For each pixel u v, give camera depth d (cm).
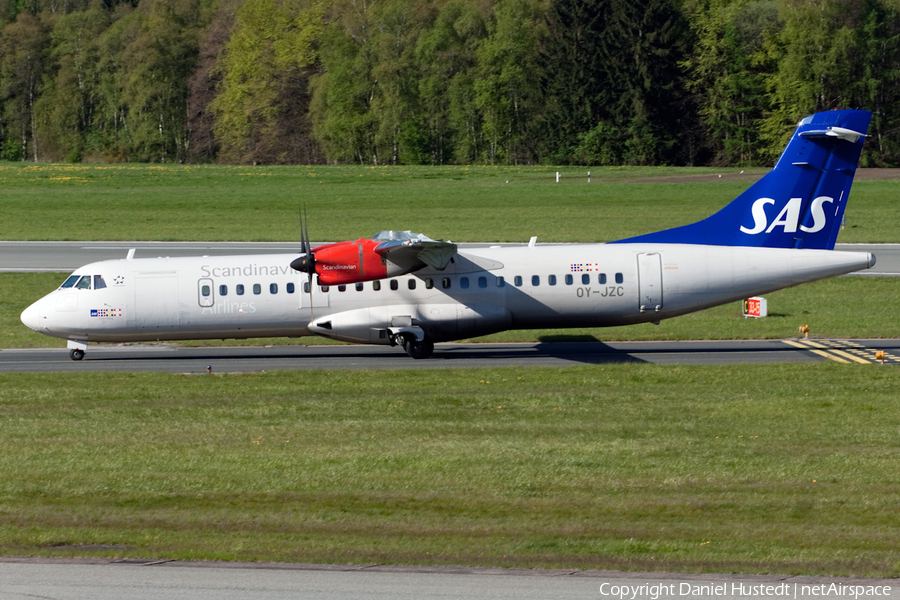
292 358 10575
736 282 10225
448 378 8962
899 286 14650
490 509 5144
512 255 10362
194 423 7225
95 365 10188
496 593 3900
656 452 6291
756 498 5306
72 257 17912
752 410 7506
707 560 4319
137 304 10169
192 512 5119
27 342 11669
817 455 6203
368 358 10494
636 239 10662
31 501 5334
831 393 8125
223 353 10994
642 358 10219
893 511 5072
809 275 10244
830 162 10238
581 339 11612
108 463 6116
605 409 7588
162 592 3916
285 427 7075
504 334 12012
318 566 4225
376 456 6231
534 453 6281
